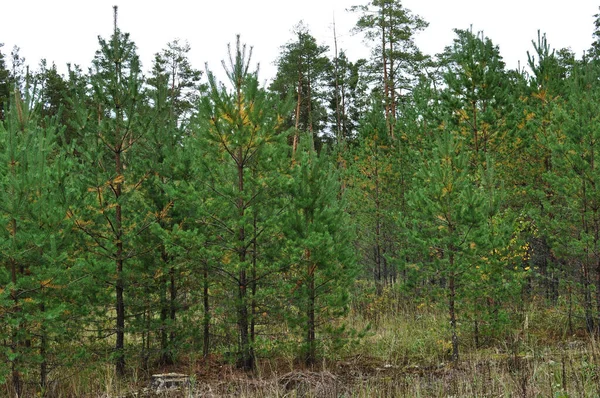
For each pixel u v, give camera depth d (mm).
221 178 11094
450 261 12398
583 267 13914
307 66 33000
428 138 17906
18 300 8812
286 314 11141
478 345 13148
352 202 20250
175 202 11266
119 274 10719
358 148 21359
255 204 10930
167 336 12266
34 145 9016
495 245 12109
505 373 9008
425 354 12695
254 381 9703
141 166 11320
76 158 10922
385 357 12477
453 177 12172
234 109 10398
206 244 10875
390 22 30016
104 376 10852
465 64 16406
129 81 10953
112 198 10625
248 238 10852
